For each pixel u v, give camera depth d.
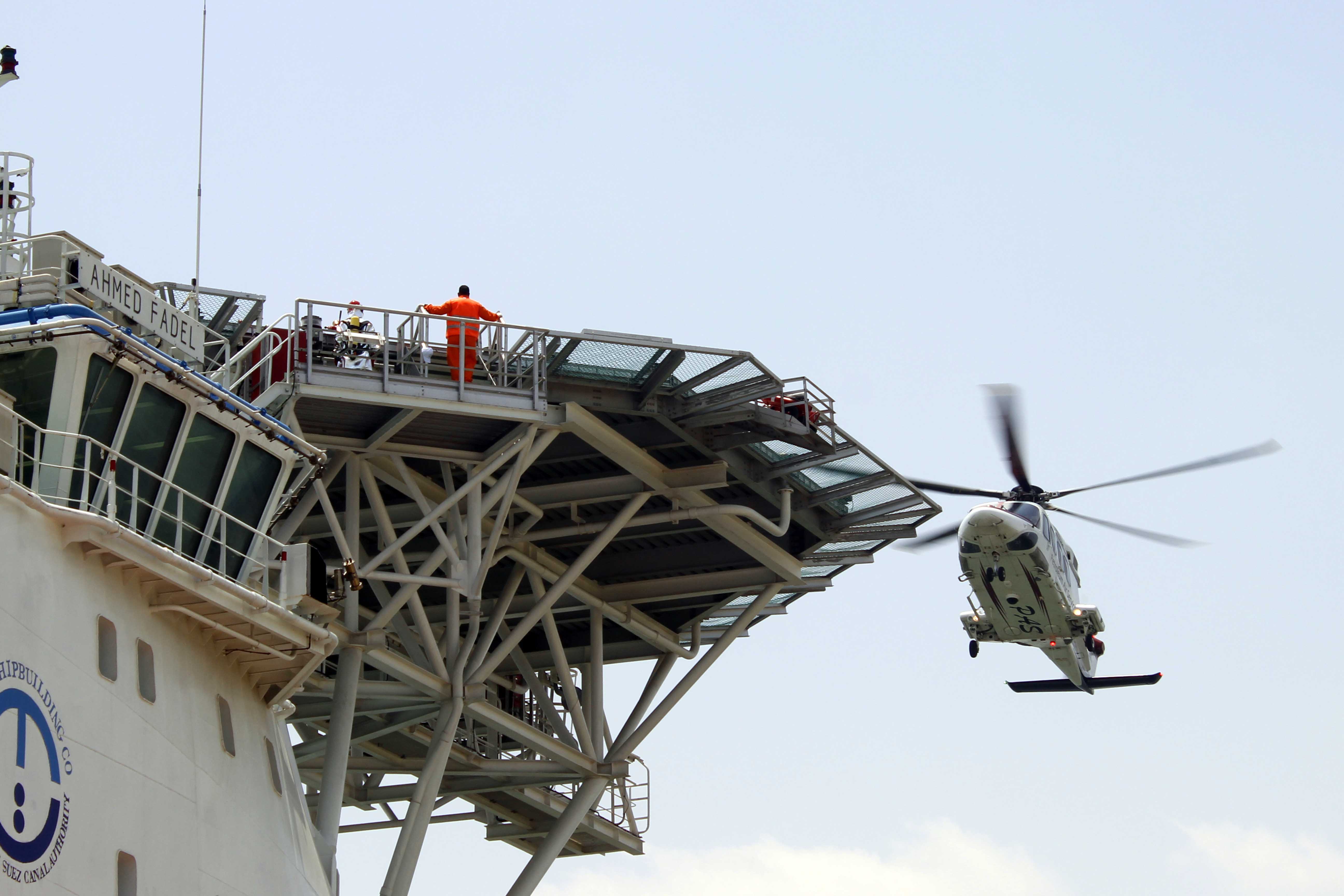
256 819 52.31
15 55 54.75
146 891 45.19
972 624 145.50
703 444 81.75
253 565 52.22
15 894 40.03
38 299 51.16
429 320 72.81
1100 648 162.62
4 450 45.44
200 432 50.03
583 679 103.94
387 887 80.25
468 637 83.62
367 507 85.38
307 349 69.75
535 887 91.88
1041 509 135.75
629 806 110.75
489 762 93.94
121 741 45.16
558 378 76.88
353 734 91.19
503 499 78.19
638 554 95.25
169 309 54.97
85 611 44.75
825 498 89.69
